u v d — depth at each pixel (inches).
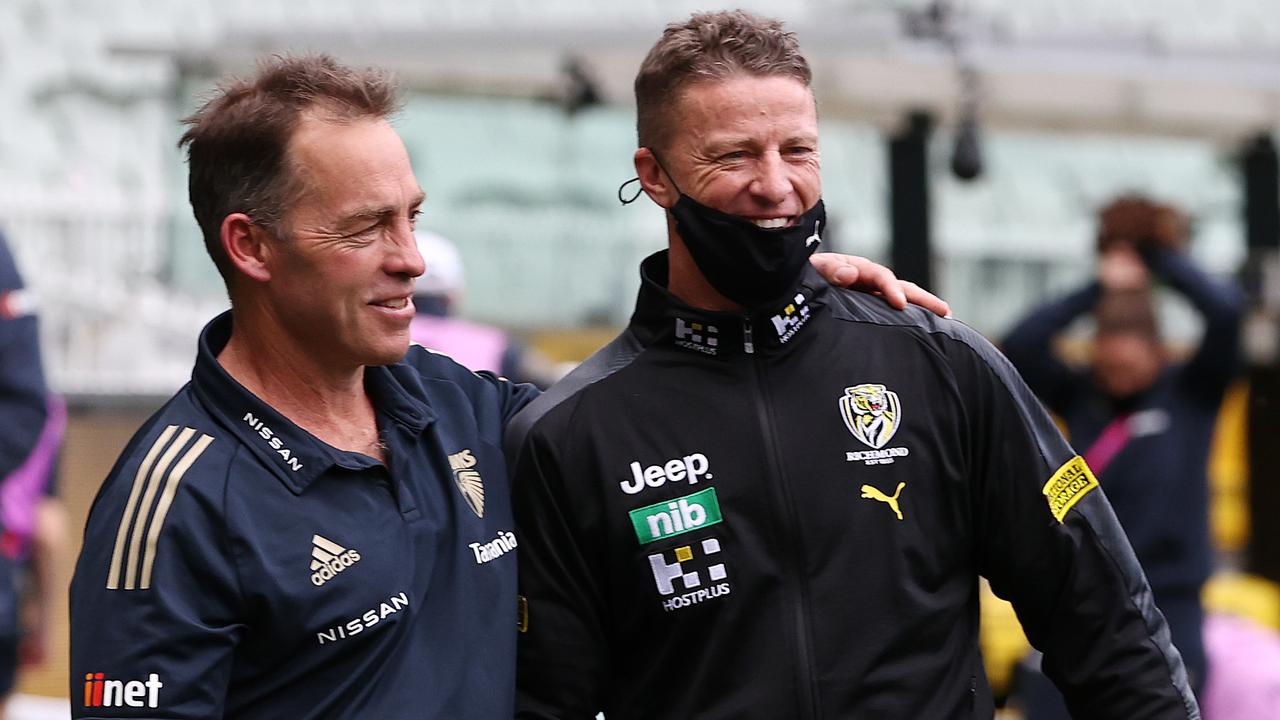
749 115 322.7
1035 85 737.6
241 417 301.4
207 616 286.7
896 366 337.4
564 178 1441.9
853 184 1478.8
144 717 279.4
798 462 327.9
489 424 342.3
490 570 320.2
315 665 292.2
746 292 331.0
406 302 313.0
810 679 318.0
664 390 336.2
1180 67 737.0
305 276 303.7
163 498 289.1
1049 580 335.6
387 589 298.7
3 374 592.7
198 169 311.6
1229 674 656.4
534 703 333.1
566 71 742.5
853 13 785.6
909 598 323.9
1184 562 631.8
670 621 327.0
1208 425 641.0
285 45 752.3
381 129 309.0
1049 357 665.6
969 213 1493.6
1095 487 342.0
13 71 1425.9
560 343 1219.9
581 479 332.8
